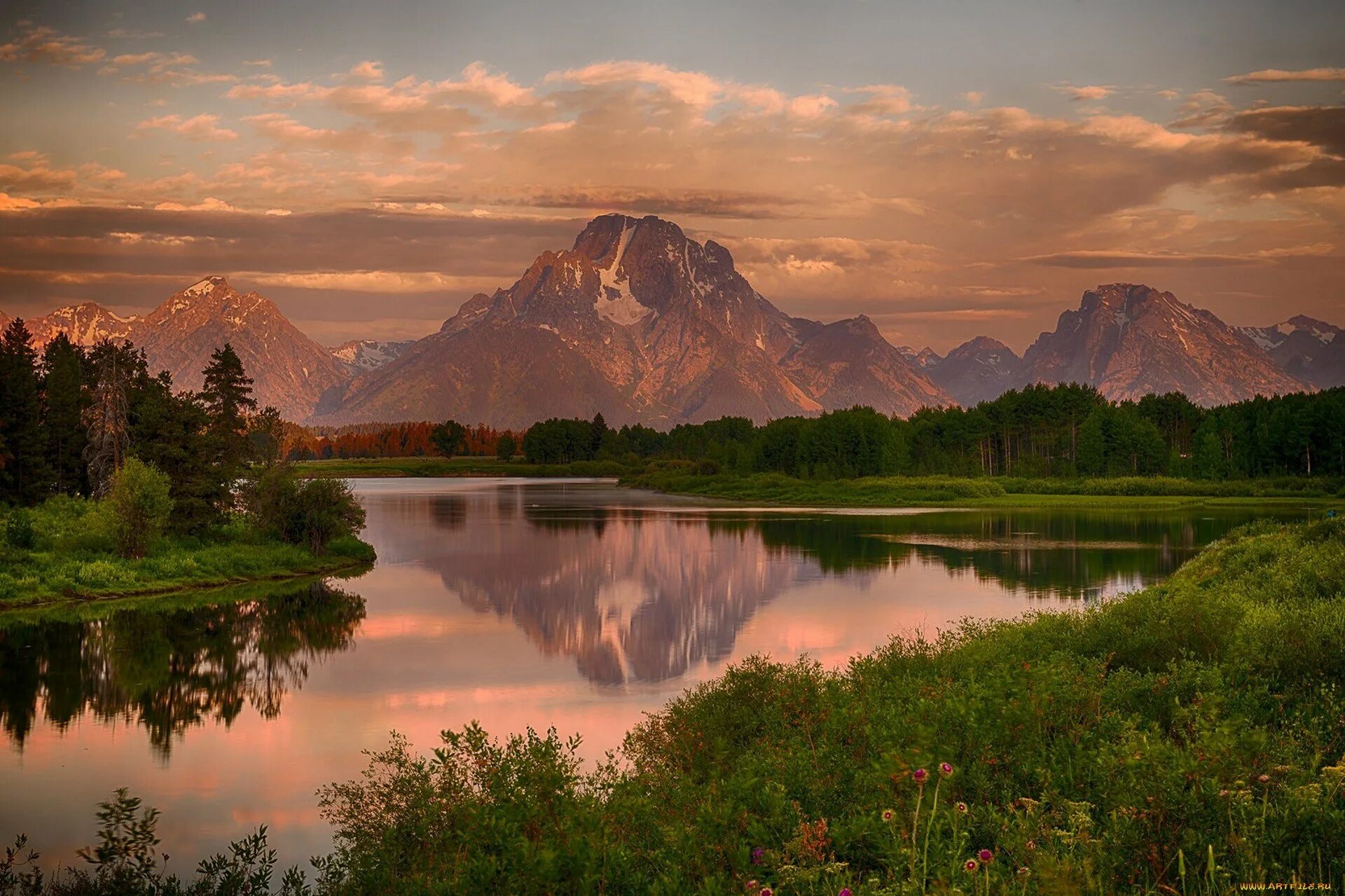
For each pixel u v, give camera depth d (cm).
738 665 3594
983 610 4697
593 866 859
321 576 6269
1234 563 3716
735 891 877
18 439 7994
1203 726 1050
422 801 1434
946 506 12638
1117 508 11750
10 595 5025
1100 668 1770
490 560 7038
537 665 3653
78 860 1933
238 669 3619
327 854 1948
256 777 2430
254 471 7238
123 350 8250
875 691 1881
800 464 17600
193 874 1853
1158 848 855
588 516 11519
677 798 1289
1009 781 1131
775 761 1338
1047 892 769
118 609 4944
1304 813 853
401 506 13438
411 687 3331
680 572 6297
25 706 3112
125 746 2694
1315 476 13800
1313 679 1653
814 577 5981
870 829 926
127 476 6000
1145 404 19425
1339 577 2781
